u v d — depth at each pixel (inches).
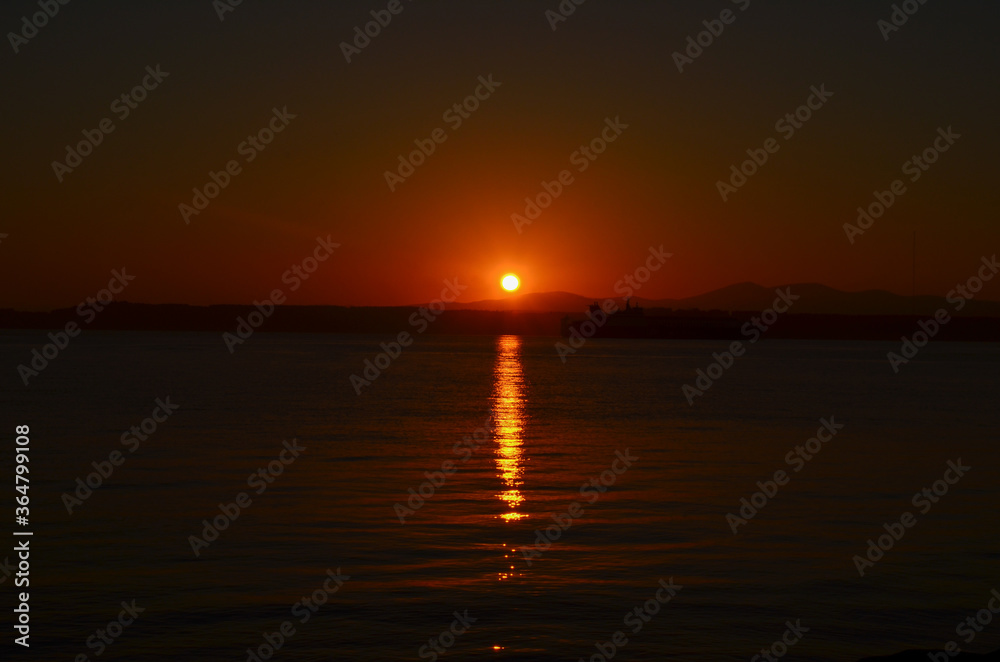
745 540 700.0
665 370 3981.3
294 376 3189.0
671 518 779.4
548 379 3218.5
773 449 1259.2
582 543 684.7
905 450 1253.1
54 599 543.5
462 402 2121.1
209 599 543.8
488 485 944.3
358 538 698.2
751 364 4744.1
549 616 514.9
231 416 1702.8
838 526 754.2
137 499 856.3
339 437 1376.7
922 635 494.6
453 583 576.7
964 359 5846.5
